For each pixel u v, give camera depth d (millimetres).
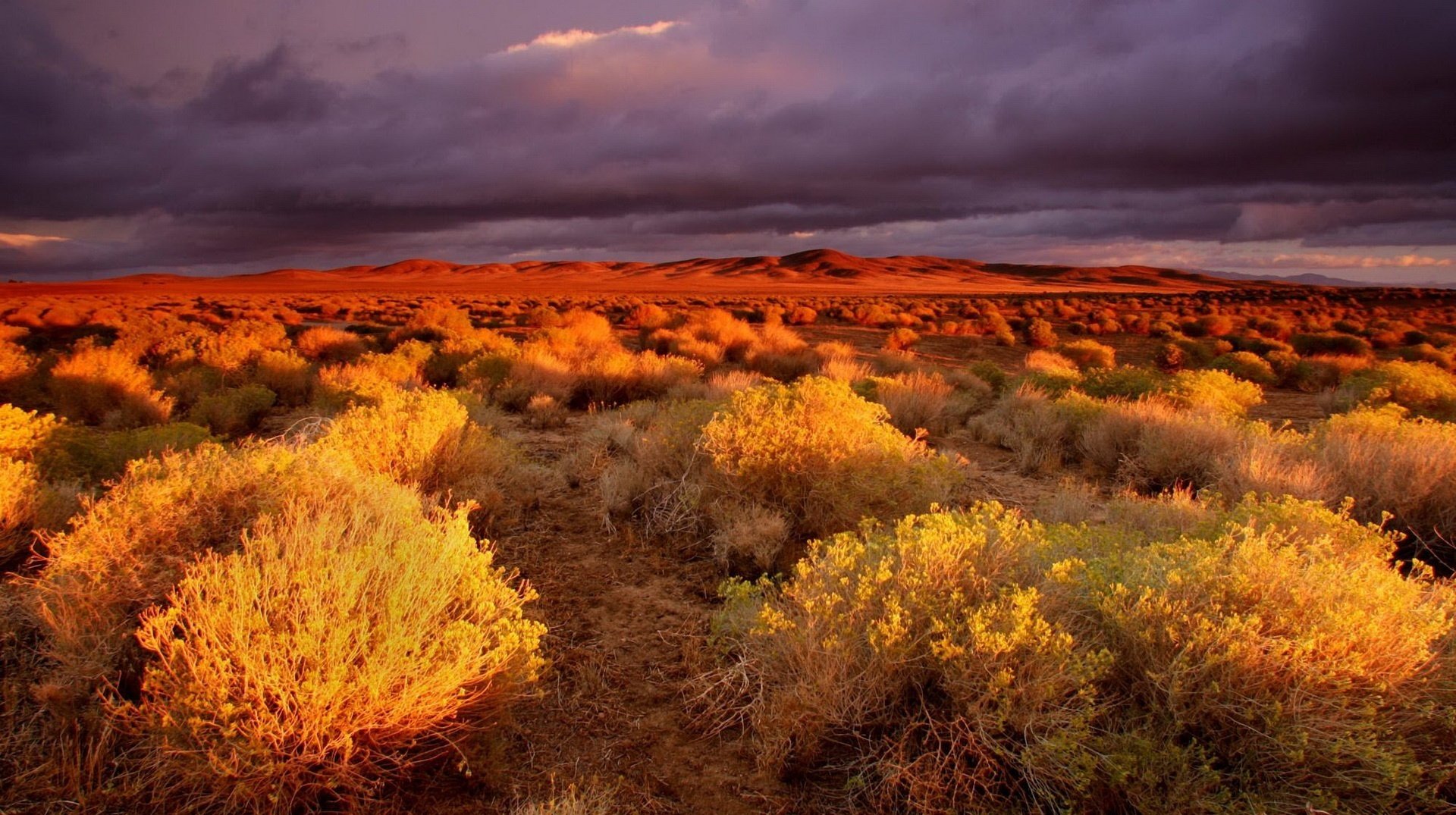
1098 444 8477
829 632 3090
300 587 2846
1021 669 2775
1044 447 8969
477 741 2924
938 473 5941
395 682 2641
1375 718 2602
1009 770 2771
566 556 5188
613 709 3363
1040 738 2664
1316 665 2615
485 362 12539
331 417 8609
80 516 3506
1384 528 5641
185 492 3604
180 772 2479
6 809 2396
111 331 26953
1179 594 3014
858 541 3797
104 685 2840
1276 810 2438
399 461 5707
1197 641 2727
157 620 2617
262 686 2484
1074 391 10383
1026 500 7039
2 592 3424
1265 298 67750
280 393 12008
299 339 18875
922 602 3117
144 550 3287
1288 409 13797
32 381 11242
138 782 2469
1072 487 7059
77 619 2955
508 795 2773
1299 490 5938
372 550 3031
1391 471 5758
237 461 3980
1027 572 3461
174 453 4426
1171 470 7512
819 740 2967
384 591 2889
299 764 2514
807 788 2857
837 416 5789
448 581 3111
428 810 2654
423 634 2764
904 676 3014
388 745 2752
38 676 2941
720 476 5703
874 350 24078
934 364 19203
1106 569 3482
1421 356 22234
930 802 2648
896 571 3396
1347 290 76562
